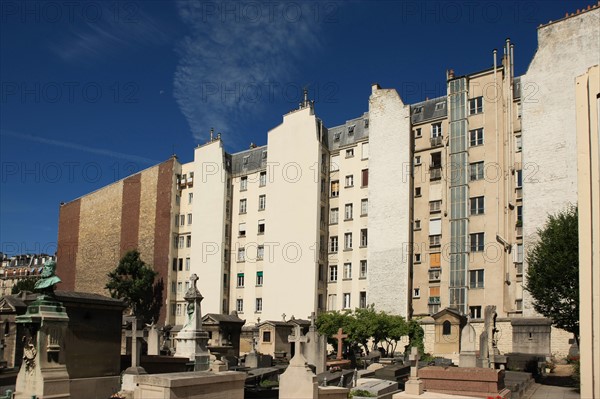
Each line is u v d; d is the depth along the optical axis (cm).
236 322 5062
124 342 4000
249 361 3766
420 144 5666
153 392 1474
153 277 7212
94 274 8219
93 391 2195
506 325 4572
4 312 2856
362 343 4619
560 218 3453
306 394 1873
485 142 5191
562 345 4206
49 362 1636
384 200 5681
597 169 1309
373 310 4900
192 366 2702
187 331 2845
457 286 5097
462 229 5172
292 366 1920
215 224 6931
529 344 4341
